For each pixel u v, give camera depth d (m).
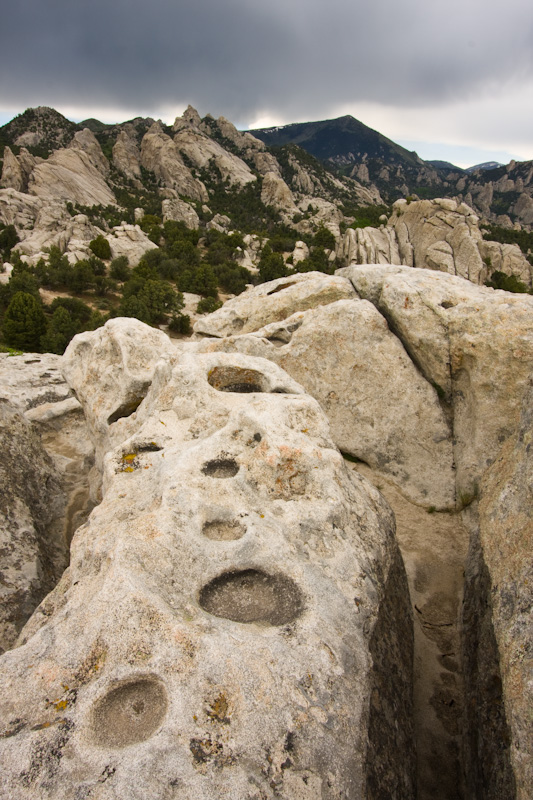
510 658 3.83
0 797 2.74
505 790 4.12
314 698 3.50
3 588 6.39
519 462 5.16
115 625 3.51
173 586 4.01
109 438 8.23
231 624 3.81
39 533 7.64
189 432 6.18
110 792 2.75
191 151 132.75
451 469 9.57
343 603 4.32
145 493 5.10
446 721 5.80
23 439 8.59
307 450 5.51
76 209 80.06
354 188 169.38
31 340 36.88
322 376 10.43
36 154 117.25
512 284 53.47
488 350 8.63
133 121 174.12
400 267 11.05
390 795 3.89
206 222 96.38
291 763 3.15
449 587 7.76
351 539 5.11
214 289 55.56
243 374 7.48
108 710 3.24
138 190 109.25
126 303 42.91
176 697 3.20
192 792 2.83
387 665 4.75
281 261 61.56
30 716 3.17
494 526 5.02
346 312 10.23
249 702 3.27
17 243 65.31
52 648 3.51
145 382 8.89
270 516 4.89
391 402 10.02
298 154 164.38
